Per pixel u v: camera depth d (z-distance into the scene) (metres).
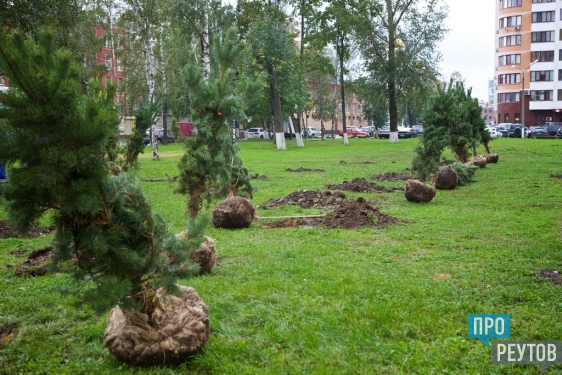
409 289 6.46
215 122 10.55
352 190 16.84
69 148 3.90
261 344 4.92
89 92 5.00
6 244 9.70
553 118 76.81
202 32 30.06
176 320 4.62
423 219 11.63
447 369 4.47
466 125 19.89
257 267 7.65
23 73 3.79
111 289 4.07
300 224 11.34
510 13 77.25
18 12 18.12
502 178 19.20
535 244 8.88
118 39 39.12
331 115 68.75
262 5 40.94
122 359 4.53
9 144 3.86
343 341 4.98
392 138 47.88
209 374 4.43
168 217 12.27
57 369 4.59
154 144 31.80
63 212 4.15
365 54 46.16
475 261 7.90
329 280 6.95
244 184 12.73
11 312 5.91
